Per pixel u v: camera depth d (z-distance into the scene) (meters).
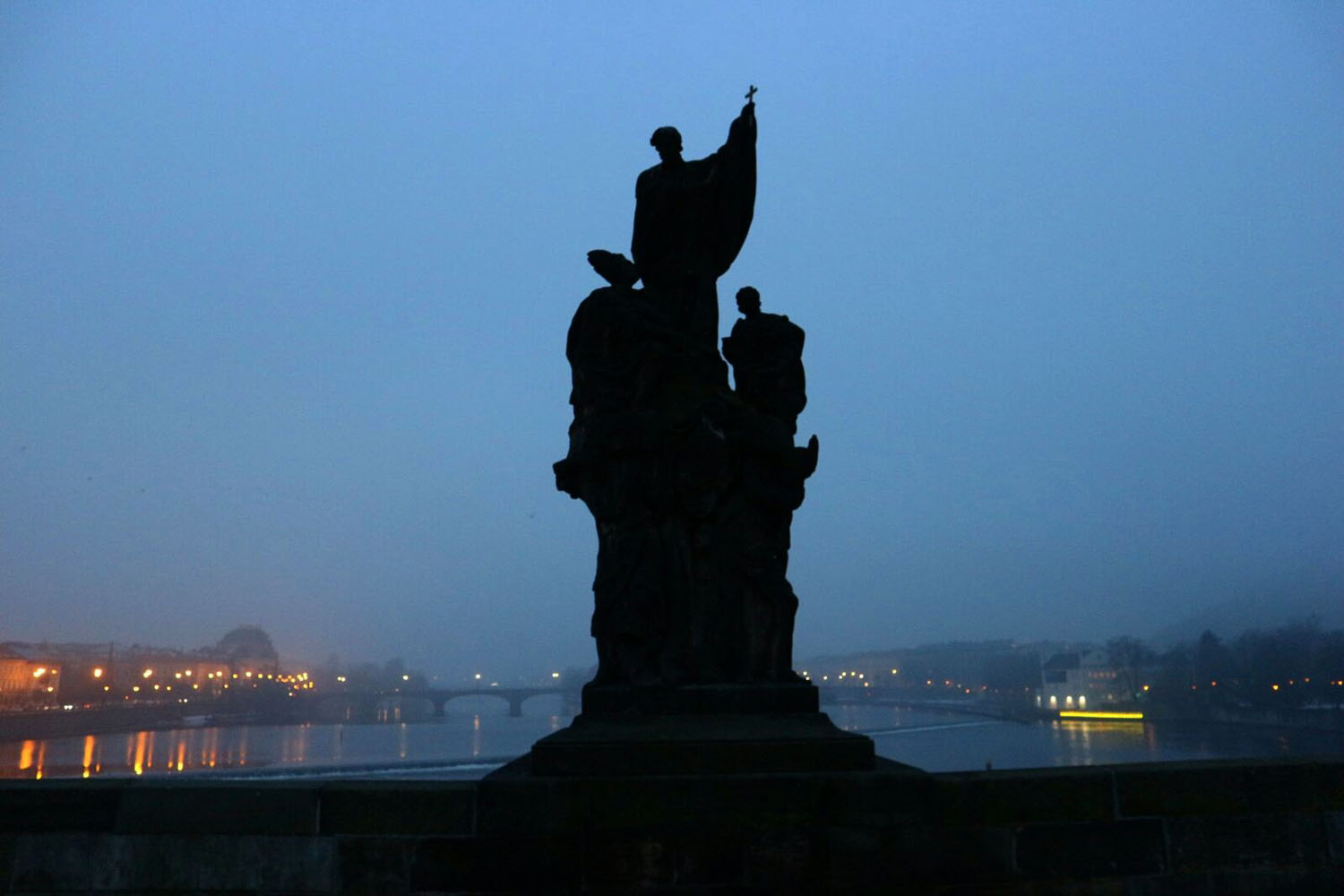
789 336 11.97
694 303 11.91
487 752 152.00
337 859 9.49
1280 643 181.12
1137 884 9.71
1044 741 144.62
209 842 9.57
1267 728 156.00
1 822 9.59
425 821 9.52
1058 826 9.73
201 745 166.25
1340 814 10.02
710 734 9.94
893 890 9.43
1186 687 199.50
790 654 10.90
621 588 10.73
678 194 12.20
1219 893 9.79
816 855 9.41
